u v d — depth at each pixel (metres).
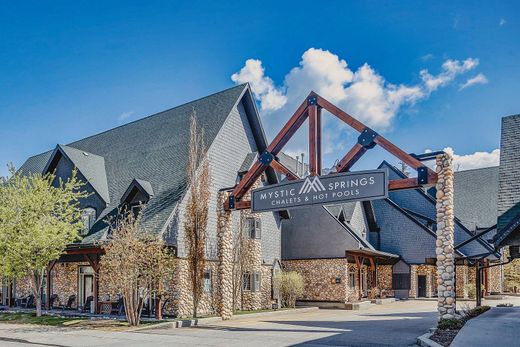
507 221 14.52
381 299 31.91
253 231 26.97
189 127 27.84
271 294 28.31
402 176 40.62
